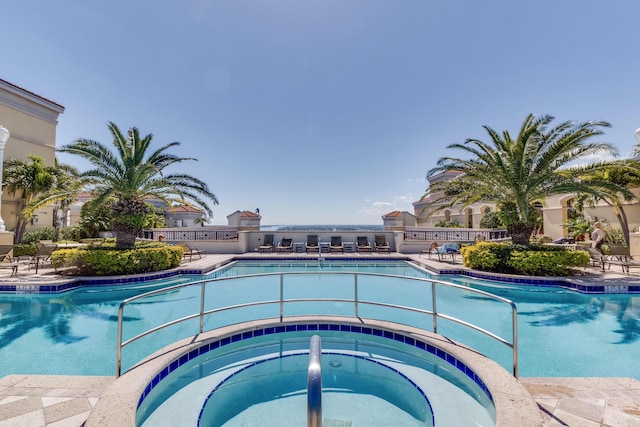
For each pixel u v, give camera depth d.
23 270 10.23
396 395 3.45
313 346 2.08
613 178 13.55
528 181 9.94
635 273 9.65
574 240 16.12
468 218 25.89
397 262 14.38
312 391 1.67
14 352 4.63
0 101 15.58
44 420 2.57
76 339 5.14
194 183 12.31
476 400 3.20
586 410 2.67
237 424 2.95
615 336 5.26
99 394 2.97
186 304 7.40
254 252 17.28
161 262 10.30
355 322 4.66
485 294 3.43
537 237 17.80
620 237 14.61
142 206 11.01
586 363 4.29
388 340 4.42
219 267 12.47
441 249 13.51
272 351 4.41
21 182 14.83
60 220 19.39
